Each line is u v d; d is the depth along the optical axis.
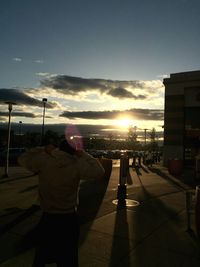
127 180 16.48
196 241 6.12
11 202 9.34
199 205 6.11
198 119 29.06
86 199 10.27
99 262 4.95
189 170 26.44
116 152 54.03
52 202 3.38
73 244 3.41
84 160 3.45
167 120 30.25
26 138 79.31
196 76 28.78
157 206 9.38
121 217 7.84
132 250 5.52
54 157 3.42
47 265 4.64
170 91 30.27
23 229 6.49
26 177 16.31
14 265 4.70
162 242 6.01
